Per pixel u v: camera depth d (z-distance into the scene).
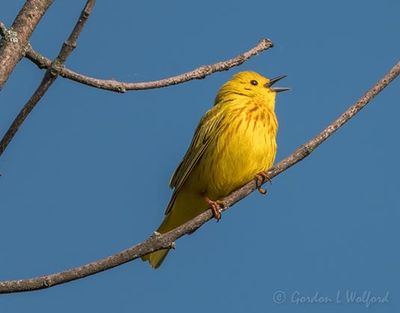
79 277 7.83
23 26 7.92
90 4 8.02
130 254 8.16
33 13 8.01
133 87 8.98
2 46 7.78
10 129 7.78
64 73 8.20
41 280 7.61
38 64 8.28
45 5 8.10
